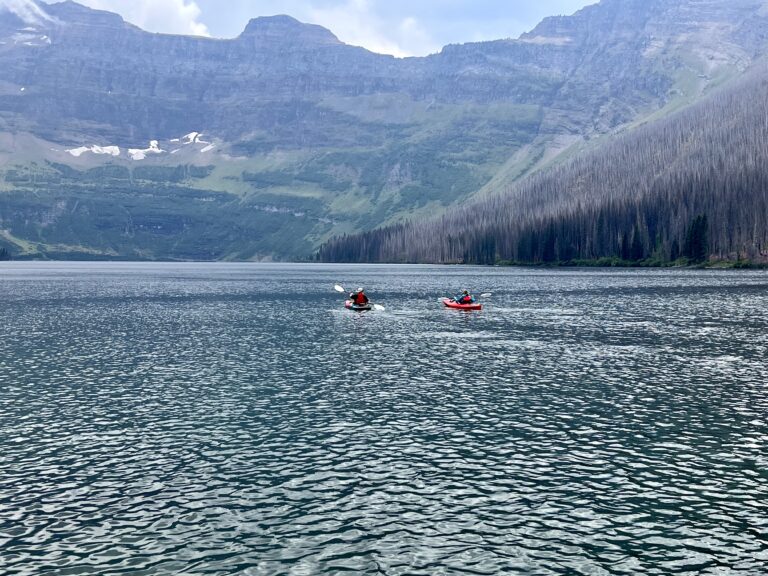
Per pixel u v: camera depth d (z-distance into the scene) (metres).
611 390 41.59
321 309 96.50
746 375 46.19
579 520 22.55
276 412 36.38
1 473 27.00
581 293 119.19
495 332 69.56
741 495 24.48
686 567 19.47
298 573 19.19
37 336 66.94
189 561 19.89
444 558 20.03
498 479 26.17
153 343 62.41
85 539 21.28
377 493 24.88
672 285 135.62
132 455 29.23
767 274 171.25
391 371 48.31
